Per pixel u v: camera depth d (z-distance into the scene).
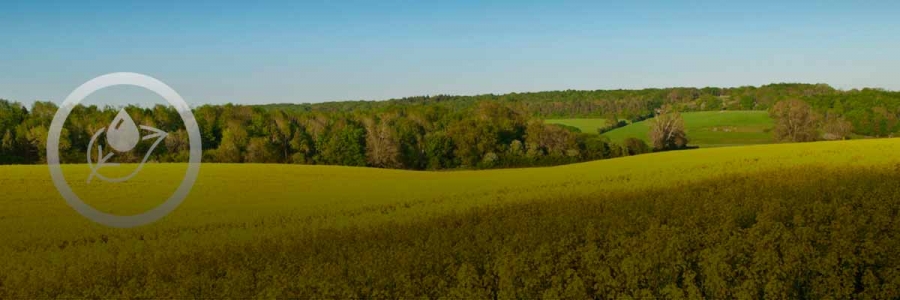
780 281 11.05
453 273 12.43
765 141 78.50
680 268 12.11
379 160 67.75
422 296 11.47
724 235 13.51
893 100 79.12
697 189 22.73
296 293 11.77
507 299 11.38
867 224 14.37
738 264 11.66
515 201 22.45
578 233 14.91
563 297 11.26
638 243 13.18
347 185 33.56
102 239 19.69
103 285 13.46
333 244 15.68
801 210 16.05
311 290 11.80
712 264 11.52
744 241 12.88
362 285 12.05
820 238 13.03
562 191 24.84
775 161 32.22
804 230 13.30
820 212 15.58
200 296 12.14
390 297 11.70
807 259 11.70
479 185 30.27
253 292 12.04
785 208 16.27
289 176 38.56
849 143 43.00
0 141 58.00
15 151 57.31
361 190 30.67
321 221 20.61
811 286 11.52
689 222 15.12
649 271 11.71
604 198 21.33
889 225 14.29
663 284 11.85
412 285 11.78
